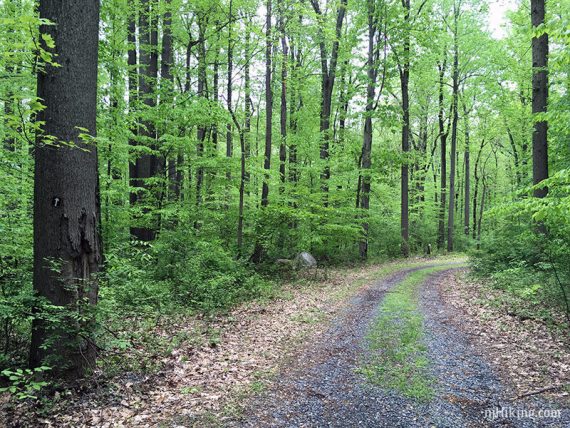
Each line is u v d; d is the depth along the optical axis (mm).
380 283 13922
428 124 33094
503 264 12742
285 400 4840
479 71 24266
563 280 8969
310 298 11391
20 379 4730
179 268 10828
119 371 5441
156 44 14602
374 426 4195
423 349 6652
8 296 5246
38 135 4434
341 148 20938
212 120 12180
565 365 5605
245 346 6984
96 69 5266
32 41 4348
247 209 16156
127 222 11805
